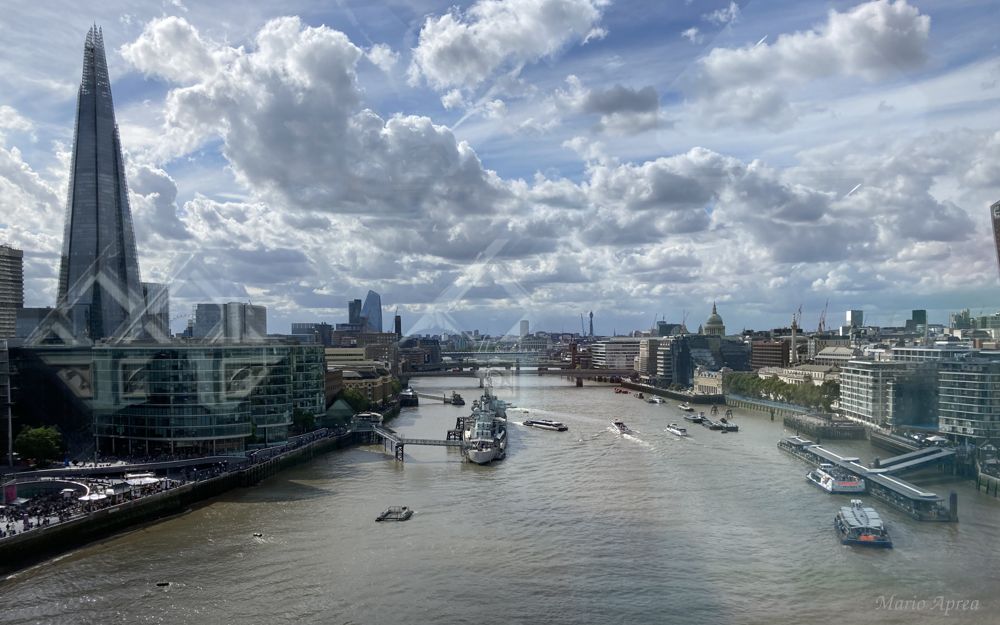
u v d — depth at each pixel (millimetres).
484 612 118312
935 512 165500
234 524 168250
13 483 174875
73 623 115312
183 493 184375
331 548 149375
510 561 141000
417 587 128500
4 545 139625
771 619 115438
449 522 167750
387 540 154375
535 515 173000
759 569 136375
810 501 184500
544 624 114062
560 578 132250
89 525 157500
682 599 122812
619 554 144500
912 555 142500
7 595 126188
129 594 126250
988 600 120875
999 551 144500
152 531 163250
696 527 161750
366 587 128625
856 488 191250
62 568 139000
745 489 199125
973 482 191375
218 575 134875
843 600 122000
